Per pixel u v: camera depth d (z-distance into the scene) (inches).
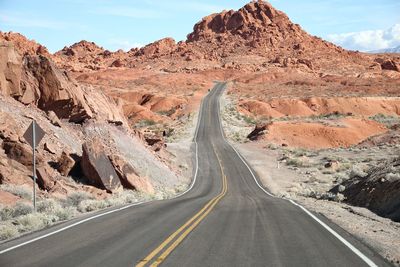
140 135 1775.3
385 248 393.7
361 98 4953.3
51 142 995.3
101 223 524.1
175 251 361.4
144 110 4224.9
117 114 1582.2
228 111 4375.0
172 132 3316.9
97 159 949.8
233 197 1152.2
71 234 444.8
